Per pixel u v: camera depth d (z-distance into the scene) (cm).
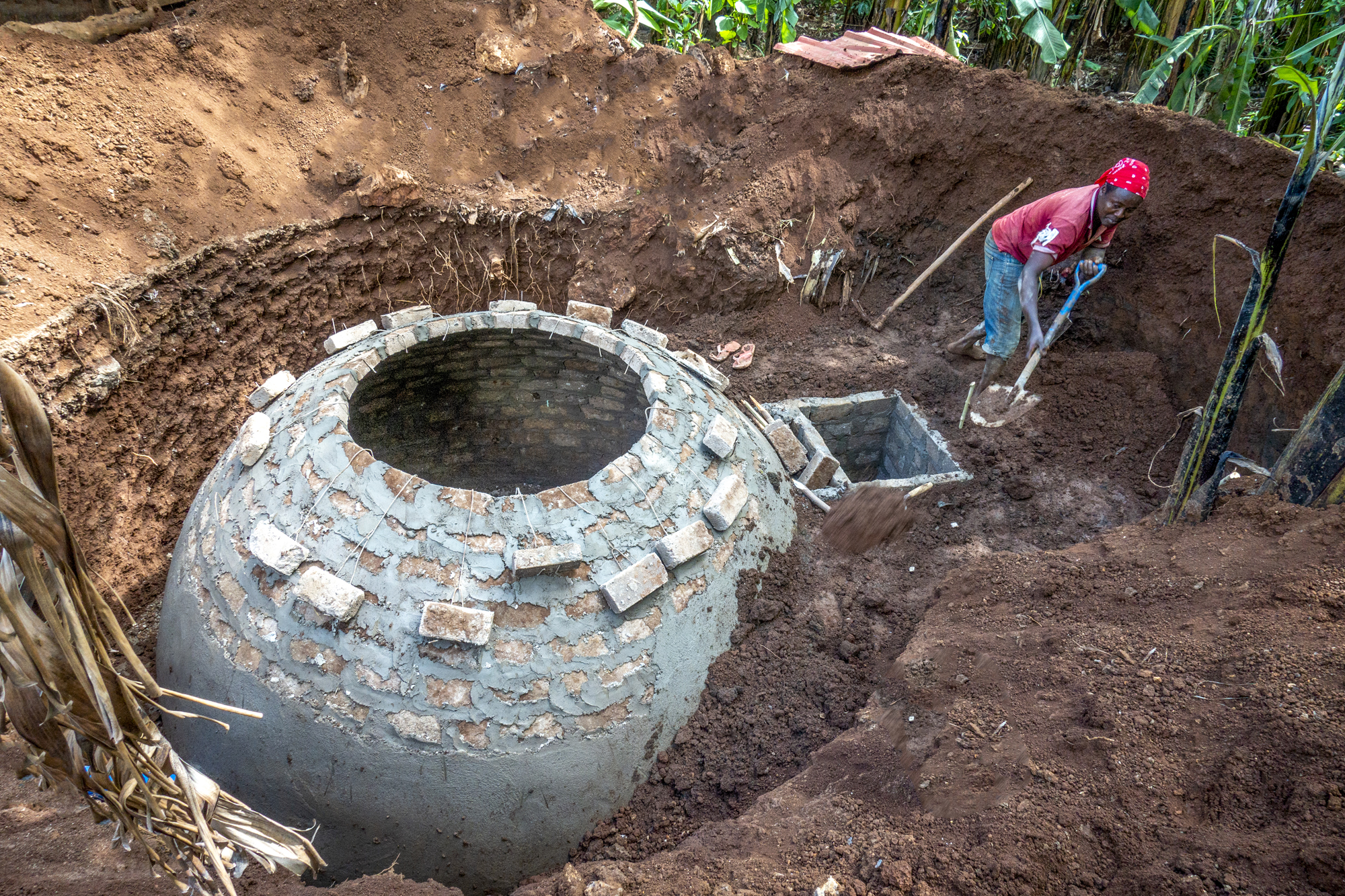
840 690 433
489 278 743
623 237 751
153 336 569
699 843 352
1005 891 291
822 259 748
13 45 571
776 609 465
